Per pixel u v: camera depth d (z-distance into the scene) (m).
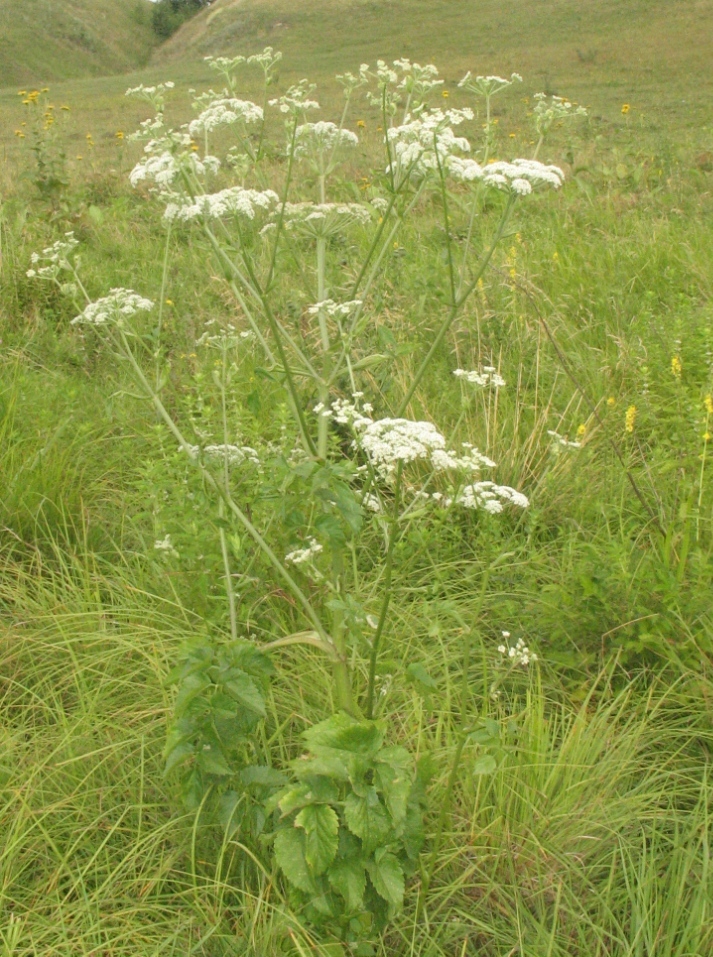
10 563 3.82
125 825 2.70
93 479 4.37
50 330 6.08
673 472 4.10
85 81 37.75
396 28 43.72
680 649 3.19
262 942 2.30
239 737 2.43
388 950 2.38
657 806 2.77
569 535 3.84
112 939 2.32
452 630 3.39
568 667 3.30
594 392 4.92
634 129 16.31
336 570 2.75
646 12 36.16
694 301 5.88
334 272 5.98
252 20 51.34
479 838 2.61
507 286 5.88
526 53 31.67
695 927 2.31
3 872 2.49
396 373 4.81
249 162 3.14
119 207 8.71
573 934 2.43
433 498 2.83
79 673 3.07
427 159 2.90
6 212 7.85
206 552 3.46
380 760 2.19
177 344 5.68
